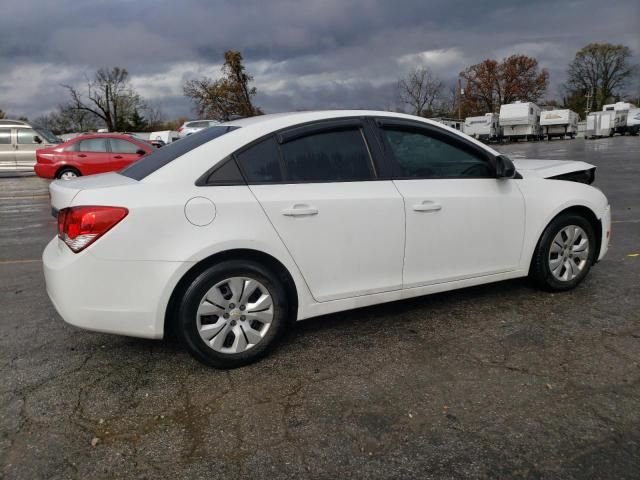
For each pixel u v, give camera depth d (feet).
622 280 15.19
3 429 8.55
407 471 7.32
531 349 10.91
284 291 10.68
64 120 209.46
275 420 8.66
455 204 12.08
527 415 8.55
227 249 9.84
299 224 10.46
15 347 11.73
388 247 11.42
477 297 14.12
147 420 8.75
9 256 20.97
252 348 10.47
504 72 224.12
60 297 9.54
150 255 9.45
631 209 28.07
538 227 13.29
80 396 9.55
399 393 9.36
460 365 10.33
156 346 11.65
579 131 206.39
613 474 7.13
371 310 13.48
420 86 157.89
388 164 11.59
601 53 244.01
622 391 9.16
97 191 9.52
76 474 7.44
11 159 58.34
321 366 10.50
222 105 142.20
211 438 8.22
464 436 8.05
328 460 7.61
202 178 9.94
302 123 10.99
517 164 15.29
